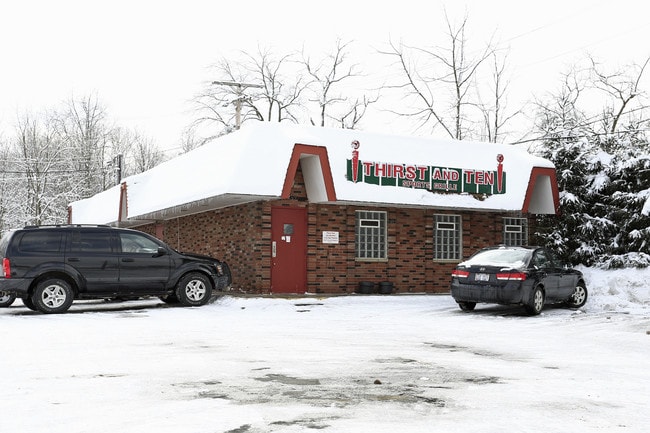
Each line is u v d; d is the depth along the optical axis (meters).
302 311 17.22
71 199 55.22
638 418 5.96
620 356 9.94
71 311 17.02
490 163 24.70
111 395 6.73
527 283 16.27
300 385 7.33
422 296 22.02
